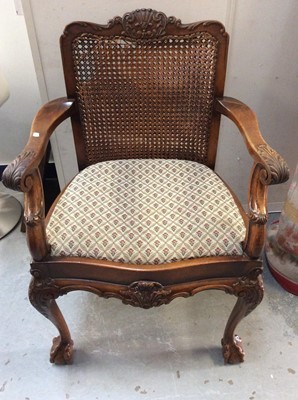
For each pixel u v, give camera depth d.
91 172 1.04
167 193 0.94
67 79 1.00
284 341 1.14
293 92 1.27
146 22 0.96
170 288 0.85
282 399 1.00
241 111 0.94
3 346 1.13
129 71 1.02
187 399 1.00
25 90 1.55
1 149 1.73
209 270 0.84
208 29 0.96
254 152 0.78
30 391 1.02
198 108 1.06
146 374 1.06
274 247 1.36
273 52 1.18
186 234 0.84
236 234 0.84
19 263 1.40
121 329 1.18
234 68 1.21
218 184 0.98
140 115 1.09
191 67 1.01
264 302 1.25
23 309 1.24
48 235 0.84
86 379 1.05
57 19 1.07
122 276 0.83
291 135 1.37
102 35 0.97
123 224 0.86
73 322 1.20
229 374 1.05
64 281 0.87
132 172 1.03
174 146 1.13
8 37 1.40
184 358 1.10
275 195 1.58
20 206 1.67
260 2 1.08
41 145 0.81
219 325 1.19
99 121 1.08
